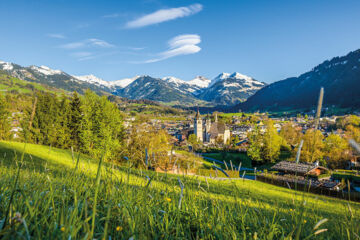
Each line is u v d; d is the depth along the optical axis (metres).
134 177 3.14
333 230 2.81
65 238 1.55
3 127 37.72
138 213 2.34
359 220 2.77
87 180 3.00
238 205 3.22
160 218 2.57
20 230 1.50
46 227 1.84
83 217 2.22
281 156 80.62
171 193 3.13
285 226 2.87
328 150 60.88
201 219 2.70
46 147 27.06
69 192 2.70
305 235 2.54
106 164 3.08
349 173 47.06
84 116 37.06
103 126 34.47
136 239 1.87
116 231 2.08
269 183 33.03
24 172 3.12
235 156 90.31
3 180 2.86
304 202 1.93
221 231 2.49
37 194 2.35
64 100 45.84
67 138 39.78
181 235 2.36
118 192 2.75
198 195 3.42
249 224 2.91
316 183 32.00
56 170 3.80
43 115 39.00
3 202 2.29
